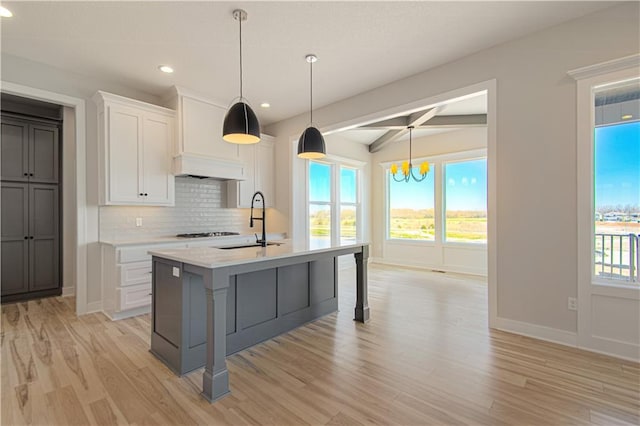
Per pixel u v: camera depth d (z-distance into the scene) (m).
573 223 2.51
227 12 2.38
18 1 2.22
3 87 2.93
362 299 3.15
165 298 2.28
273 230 5.22
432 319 3.21
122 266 3.19
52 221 4.11
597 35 2.40
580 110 2.46
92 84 3.47
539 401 1.80
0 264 3.76
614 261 2.44
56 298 4.02
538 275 2.68
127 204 3.46
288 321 2.90
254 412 1.71
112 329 2.93
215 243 3.98
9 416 1.66
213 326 1.85
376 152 7.13
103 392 1.89
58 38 2.71
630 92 2.36
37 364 2.23
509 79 2.82
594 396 1.84
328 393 1.89
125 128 3.46
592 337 2.43
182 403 1.79
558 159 2.57
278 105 4.41
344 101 4.17
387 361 2.29
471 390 1.91
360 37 2.75
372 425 1.61
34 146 3.99
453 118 4.86
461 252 5.79
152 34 2.67
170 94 3.90
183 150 3.78
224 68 3.30
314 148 3.01
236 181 4.62
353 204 6.79
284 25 2.56
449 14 2.44
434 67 3.30
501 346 2.53
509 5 2.33
